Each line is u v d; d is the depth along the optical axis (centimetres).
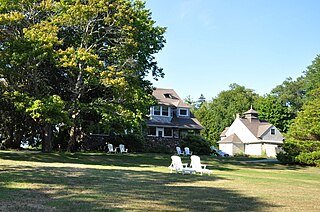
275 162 3706
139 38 2978
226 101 9194
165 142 4678
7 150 3425
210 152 4638
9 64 2448
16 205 855
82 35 2767
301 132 3594
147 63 3234
